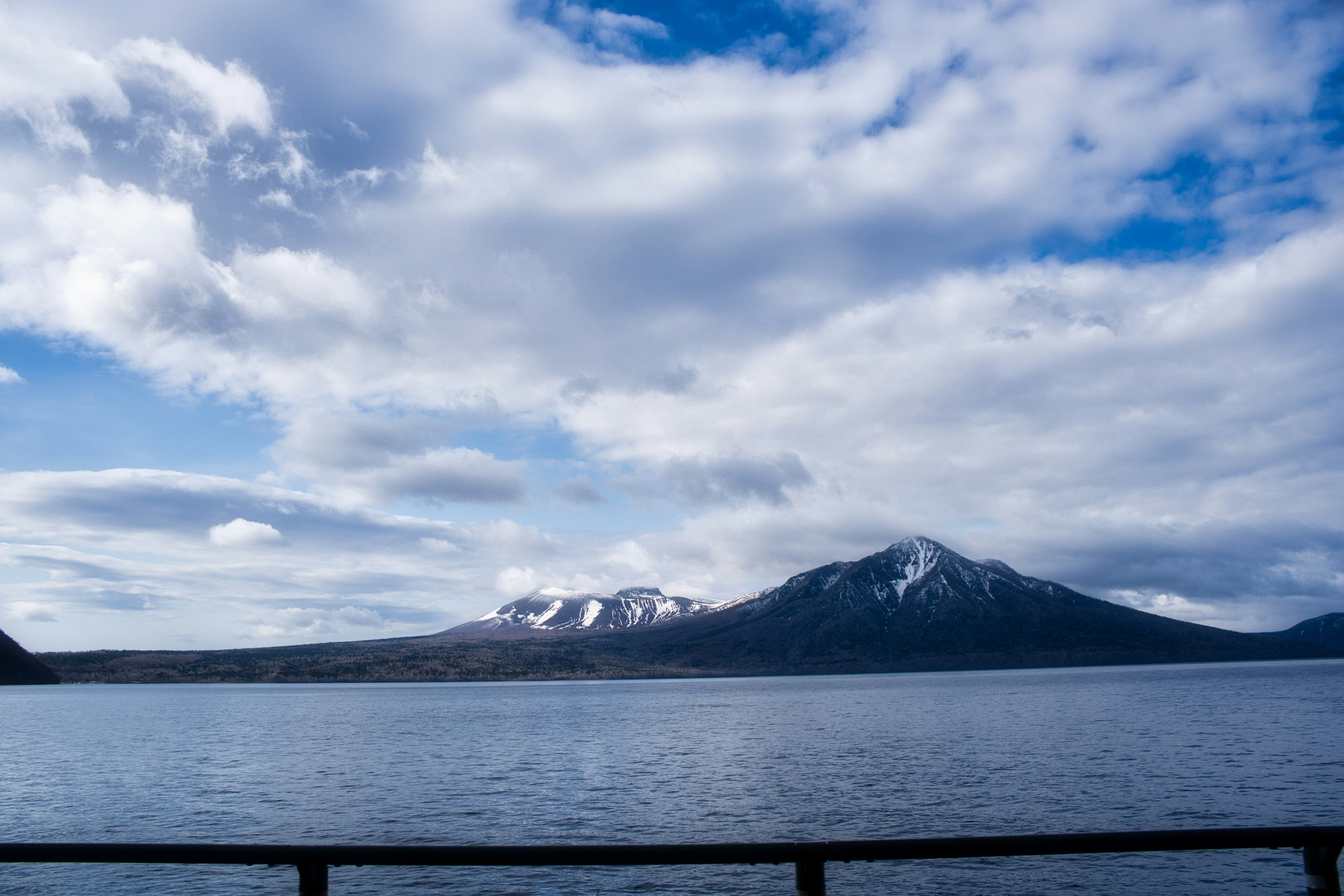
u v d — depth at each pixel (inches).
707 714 5669.3
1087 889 1200.8
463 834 1603.1
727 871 1333.7
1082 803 1802.4
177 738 4047.7
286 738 4010.8
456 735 4121.6
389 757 3051.2
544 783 2301.9
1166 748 2792.8
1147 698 6151.6
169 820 1786.4
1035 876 1270.9
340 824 1724.9
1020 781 2133.4
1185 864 1322.6
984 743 3117.6
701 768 2593.5
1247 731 3346.5
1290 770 2229.3
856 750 3006.9
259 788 2278.5
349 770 2664.9
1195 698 6038.4
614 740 3676.2
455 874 1318.9
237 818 1803.6
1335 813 1663.4
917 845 320.5
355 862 323.6
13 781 2456.9
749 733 3934.5
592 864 318.0
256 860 326.0
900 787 2078.0
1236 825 1565.0
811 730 3976.4
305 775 2559.1
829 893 1188.5
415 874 1317.7
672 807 1857.8
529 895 1192.2
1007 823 1600.6
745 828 1615.4
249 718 5900.6
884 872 1309.1
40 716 6259.8
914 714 5022.1
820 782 2203.5
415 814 1834.4
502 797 2064.5
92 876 1309.1
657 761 2800.2
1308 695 6067.9
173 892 1214.3
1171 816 1647.4
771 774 2393.0
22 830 1700.3
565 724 4840.1
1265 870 1285.7
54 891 1219.9
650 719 5226.4
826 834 1536.7
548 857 319.0
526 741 3678.6
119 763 2928.2
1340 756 2511.1
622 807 1872.5
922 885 1226.6
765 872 1325.0
